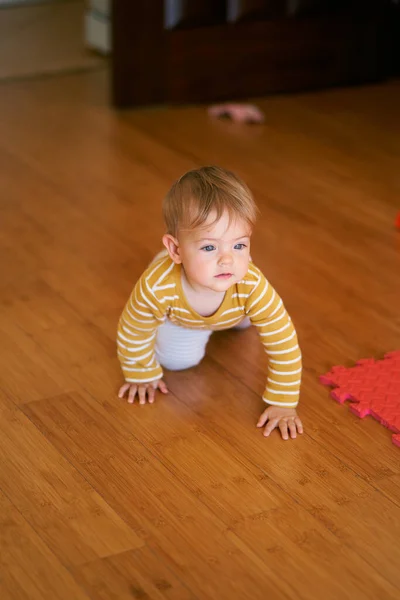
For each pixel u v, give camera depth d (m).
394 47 3.97
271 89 3.76
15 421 1.77
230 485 1.61
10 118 3.46
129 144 3.26
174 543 1.47
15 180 2.93
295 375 1.75
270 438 1.74
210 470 1.65
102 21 4.07
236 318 1.75
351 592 1.38
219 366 1.97
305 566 1.43
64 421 1.78
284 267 2.41
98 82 3.87
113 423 1.77
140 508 1.55
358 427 1.77
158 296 1.69
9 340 2.05
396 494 1.59
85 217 2.69
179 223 1.60
